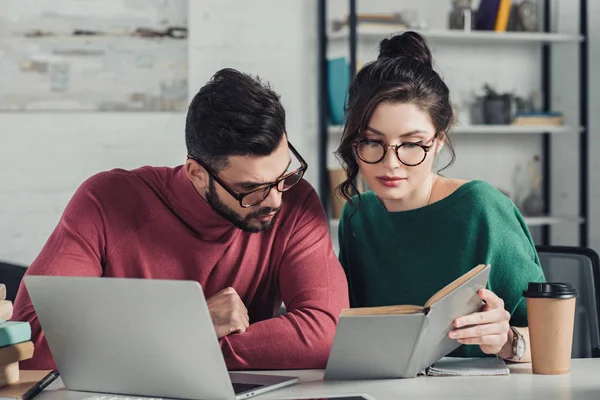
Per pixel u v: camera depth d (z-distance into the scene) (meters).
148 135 4.64
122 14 4.56
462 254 2.17
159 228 2.16
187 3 4.62
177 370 1.64
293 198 2.22
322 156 4.67
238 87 1.93
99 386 1.75
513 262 2.14
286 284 2.14
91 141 4.59
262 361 1.92
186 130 2.02
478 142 5.04
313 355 1.94
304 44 4.80
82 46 4.53
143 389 1.70
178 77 4.63
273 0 4.75
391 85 2.00
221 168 1.94
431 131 2.03
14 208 4.54
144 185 2.19
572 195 5.18
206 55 4.69
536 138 5.12
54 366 1.90
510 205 2.23
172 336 1.61
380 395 1.67
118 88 4.58
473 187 2.21
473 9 4.85
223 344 1.92
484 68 5.00
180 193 2.14
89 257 2.12
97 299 1.64
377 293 2.29
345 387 1.75
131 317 1.62
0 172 4.52
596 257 2.50
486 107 4.77
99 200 2.16
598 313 2.46
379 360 1.77
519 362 1.96
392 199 2.19
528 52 5.05
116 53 4.57
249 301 2.21
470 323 1.82
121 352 1.67
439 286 2.20
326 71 4.69
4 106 4.48
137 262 2.16
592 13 5.08
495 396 1.65
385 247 2.28
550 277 2.52
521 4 4.86
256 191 1.94
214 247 2.15
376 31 4.55
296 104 4.81
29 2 4.47
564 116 5.10
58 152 4.56
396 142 2.01
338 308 2.05
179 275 2.17
